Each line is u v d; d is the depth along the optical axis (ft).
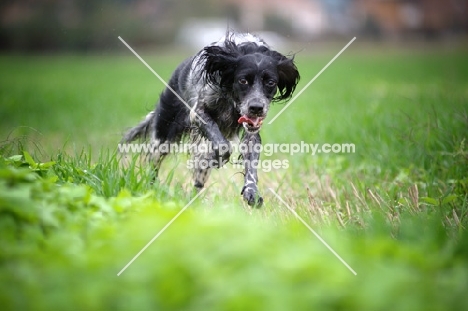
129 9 145.48
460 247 17.01
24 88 70.23
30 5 144.77
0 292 13.32
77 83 77.46
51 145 37.83
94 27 138.92
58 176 22.24
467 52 140.97
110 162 23.59
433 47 167.02
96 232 16.34
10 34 139.33
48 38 140.26
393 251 15.19
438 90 57.26
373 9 193.98
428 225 20.12
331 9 188.24
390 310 12.82
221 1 161.27
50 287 13.74
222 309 12.75
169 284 13.35
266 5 169.68
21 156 21.99
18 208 16.26
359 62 112.78
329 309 12.78
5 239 15.65
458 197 25.57
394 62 111.34
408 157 31.09
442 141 31.35
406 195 26.09
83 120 48.65
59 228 16.62
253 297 12.64
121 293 13.52
